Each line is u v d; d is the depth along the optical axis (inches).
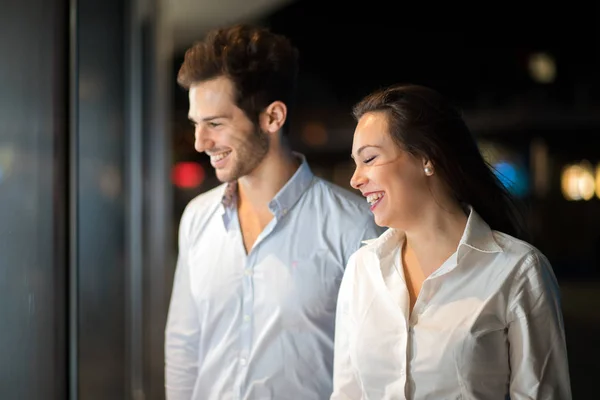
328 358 76.2
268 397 75.7
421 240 64.0
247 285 77.4
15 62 98.0
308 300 75.8
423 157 61.6
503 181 68.6
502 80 760.3
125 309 149.8
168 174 204.5
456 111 65.0
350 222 76.9
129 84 152.1
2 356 97.4
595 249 688.4
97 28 130.5
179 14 230.4
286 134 79.0
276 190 78.4
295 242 77.1
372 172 62.2
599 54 733.9
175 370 84.0
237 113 74.9
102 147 134.2
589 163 719.7
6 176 97.5
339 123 770.8
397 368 62.3
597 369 306.7
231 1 232.8
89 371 123.0
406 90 63.1
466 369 59.3
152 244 200.2
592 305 464.1
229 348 78.0
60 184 101.8
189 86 76.7
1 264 97.3
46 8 100.3
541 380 58.4
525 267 59.6
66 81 102.3
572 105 734.5
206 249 81.2
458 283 61.2
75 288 103.1
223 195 80.1
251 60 74.2
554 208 713.6
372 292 65.6
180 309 84.4
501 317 59.7
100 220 133.2
